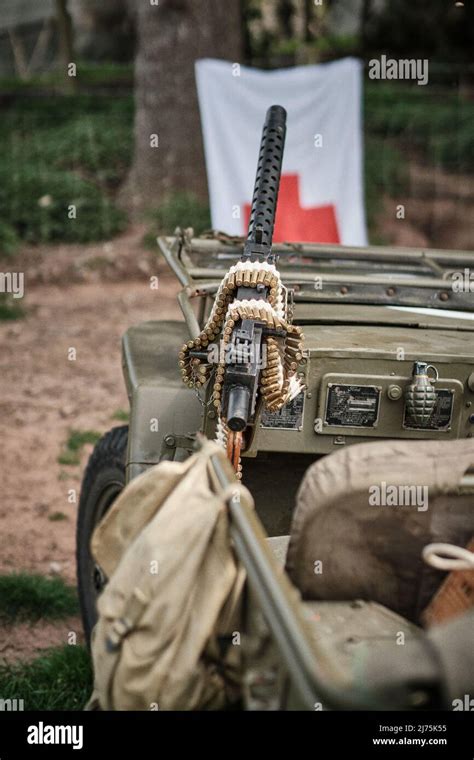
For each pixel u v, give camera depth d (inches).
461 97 717.9
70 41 677.3
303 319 131.0
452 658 64.4
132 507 87.4
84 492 159.3
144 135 508.4
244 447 114.7
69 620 176.6
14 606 177.2
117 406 291.1
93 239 487.2
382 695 60.1
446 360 116.0
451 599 84.0
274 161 128.2
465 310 144.8
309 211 371.6
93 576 154.7
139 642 78.8
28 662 160.7
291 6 783.7
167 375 131.3
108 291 426.3
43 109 628.7
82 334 362.3
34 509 220.1
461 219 563.8
